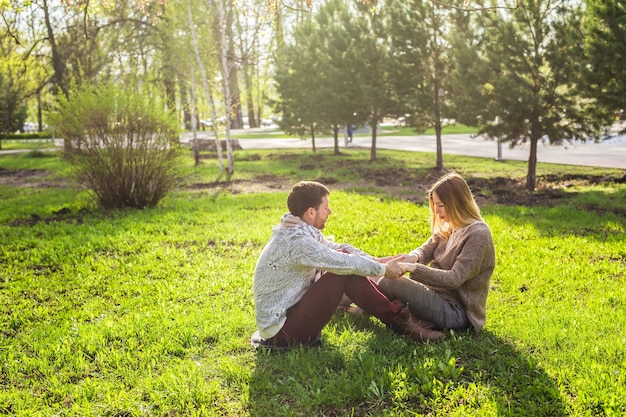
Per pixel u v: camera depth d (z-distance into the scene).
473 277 4.18
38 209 11.71
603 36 11.12
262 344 4.20
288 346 4.09
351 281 4.03
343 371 3.78
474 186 13.59
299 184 4.13
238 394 3.63
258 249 7.59
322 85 21.34
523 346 4.11
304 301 4.01
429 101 17.05
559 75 12.59
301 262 3.90
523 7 12.27
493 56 13.02
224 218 9.85
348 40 20.34
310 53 23.22
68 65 25.41
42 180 18.56
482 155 22.28
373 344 4.14
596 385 3.46
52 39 23.98
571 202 10.66
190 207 11.28
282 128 25.75
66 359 4.27
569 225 8.41
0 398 3.69
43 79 26.72
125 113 10.89
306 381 3.69
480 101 13.39
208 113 20.67
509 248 7.08
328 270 3.88
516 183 14.02
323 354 4.00
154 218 9.88
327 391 3.51
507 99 12.64
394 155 23.17
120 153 11.05
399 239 7.83
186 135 38.72
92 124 10.84
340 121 21.62
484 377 3.66
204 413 3.39
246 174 17.42
